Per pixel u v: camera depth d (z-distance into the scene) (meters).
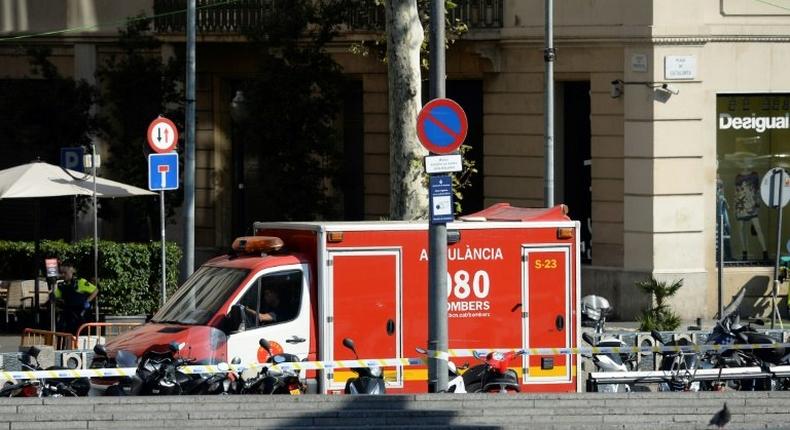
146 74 93.00
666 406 42.66
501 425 41.09
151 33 96.69
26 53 98.62
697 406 42.72
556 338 52.72
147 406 41.06
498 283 52.12
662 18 80.12
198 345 48.59
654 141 80.50
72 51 102.62
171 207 93.75
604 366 52.31
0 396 44.09
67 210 94.44
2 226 104.56
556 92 85.62
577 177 86.06
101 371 44.44
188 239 70.25
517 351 49.72
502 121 87.56
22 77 101.25
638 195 81.00
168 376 44.62
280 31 86.38
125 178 92.88
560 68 84.50
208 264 52.66
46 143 94.94
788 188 73.62
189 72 70.44
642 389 50.69
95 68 102.12
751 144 83.00
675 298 80.44
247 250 51.88
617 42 81.38
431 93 48.81
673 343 57.06
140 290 73.88
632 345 57.34
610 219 82.69
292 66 86.81
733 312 60.88
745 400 43.25
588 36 82.50
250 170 99.06
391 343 51.06
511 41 85.69
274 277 50.34
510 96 86.94
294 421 40.84
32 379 44.81
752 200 83.12
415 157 67.88
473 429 40.69
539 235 52.56
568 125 86.12
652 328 68.00
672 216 80.81
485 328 51.97
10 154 102.25
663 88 80.19
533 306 52.47
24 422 39.84
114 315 72.44
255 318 49.84
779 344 52.84
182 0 93.88
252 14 92.12
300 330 50.34
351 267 50.78
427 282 51.31
